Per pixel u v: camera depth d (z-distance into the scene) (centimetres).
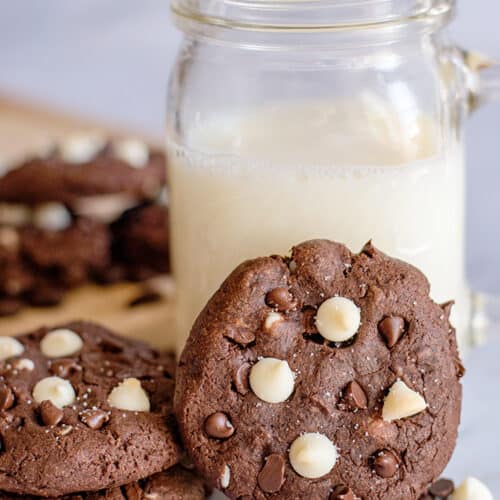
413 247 43
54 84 90
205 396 39
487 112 77
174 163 45
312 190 42
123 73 91
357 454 39
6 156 73
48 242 60
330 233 43
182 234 45
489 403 47
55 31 93
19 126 79
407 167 42
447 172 44
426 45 44
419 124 44
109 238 62
